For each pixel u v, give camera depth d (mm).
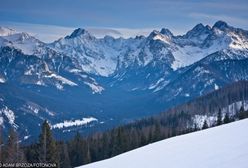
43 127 79938
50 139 79938
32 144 96312
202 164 33250
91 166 46812
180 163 36031
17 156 78500
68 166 102875
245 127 49125
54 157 79625
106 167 44094
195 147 42562
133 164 41938
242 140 40125
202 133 52156
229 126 52750
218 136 46188
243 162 30438
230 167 29891
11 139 78688
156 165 38188
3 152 77875
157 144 52125
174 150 44312
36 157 80312
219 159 33312
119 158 48125
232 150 35844
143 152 48438
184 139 50625
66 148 104812
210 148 39625
